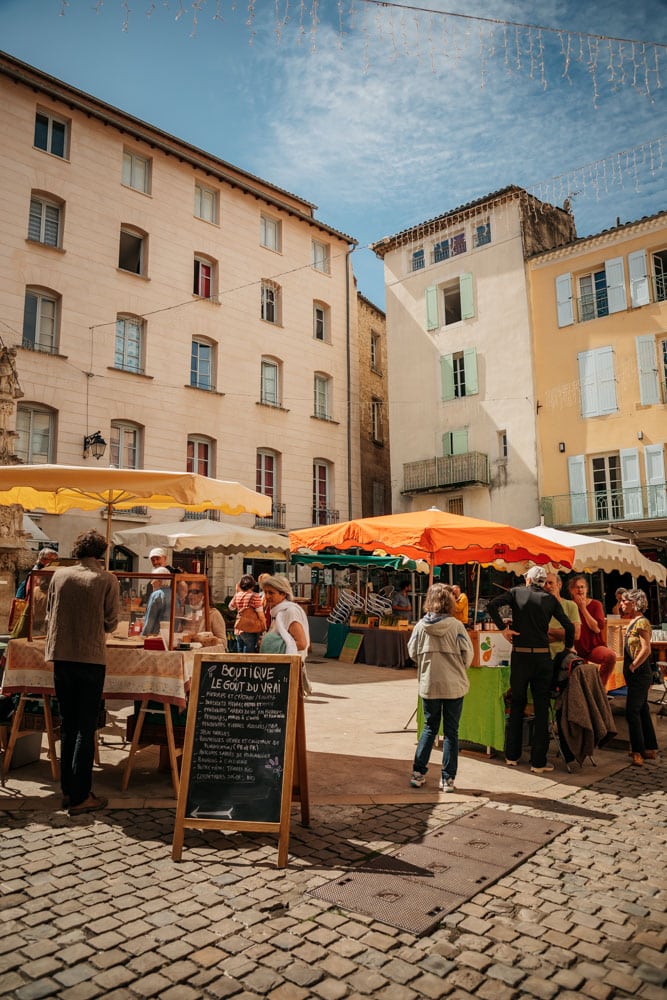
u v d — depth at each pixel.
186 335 21.75
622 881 3.88
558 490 22.34
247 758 4.23
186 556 21.19
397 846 4.34
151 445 20.41
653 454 20.58
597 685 6.56
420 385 26.12
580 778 6.13
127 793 5.29
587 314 22.58
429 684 5.67
